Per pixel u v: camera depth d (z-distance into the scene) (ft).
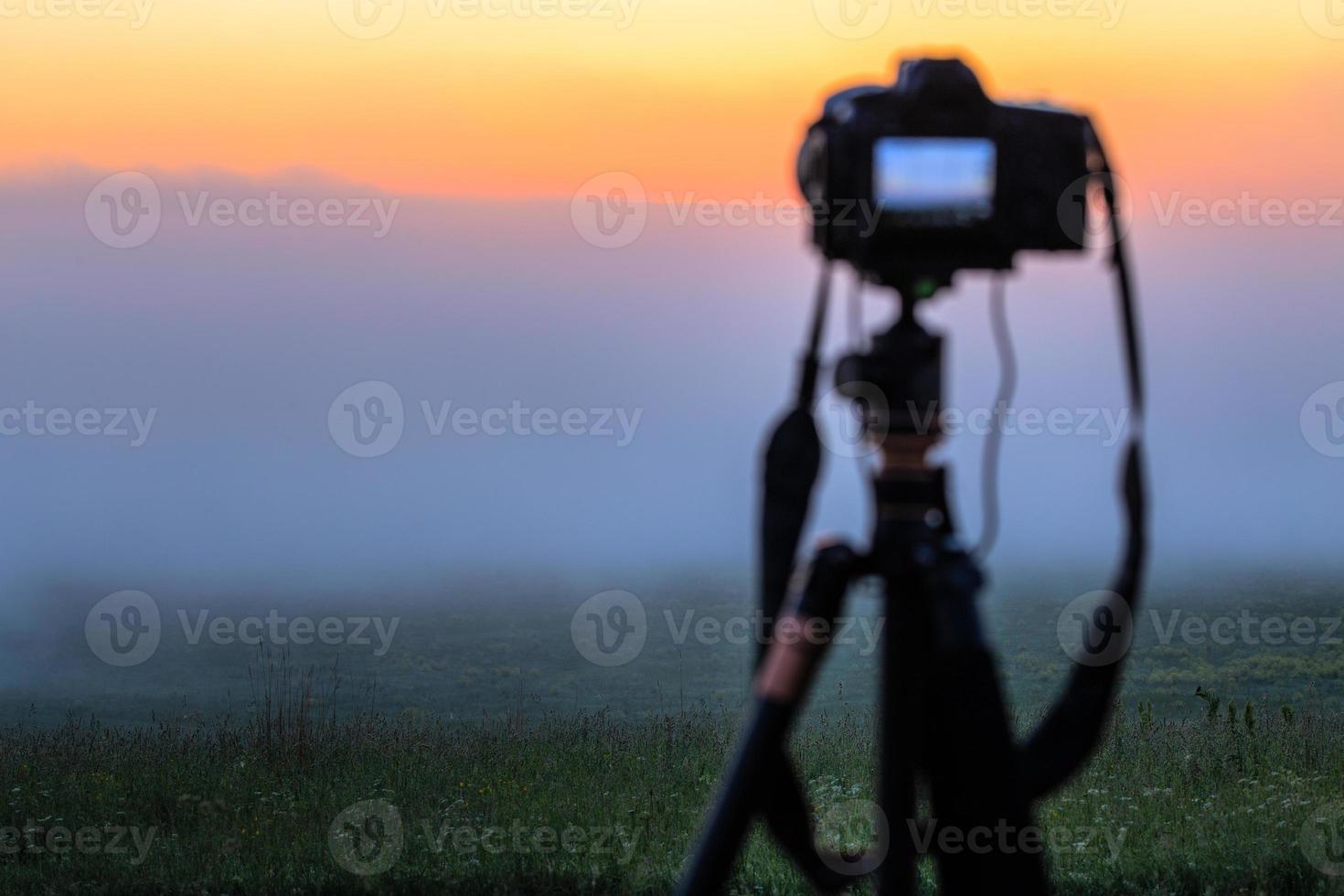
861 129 7.27
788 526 7.34
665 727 33.68
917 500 7.63
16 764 31.17
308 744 31.86
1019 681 70.28
